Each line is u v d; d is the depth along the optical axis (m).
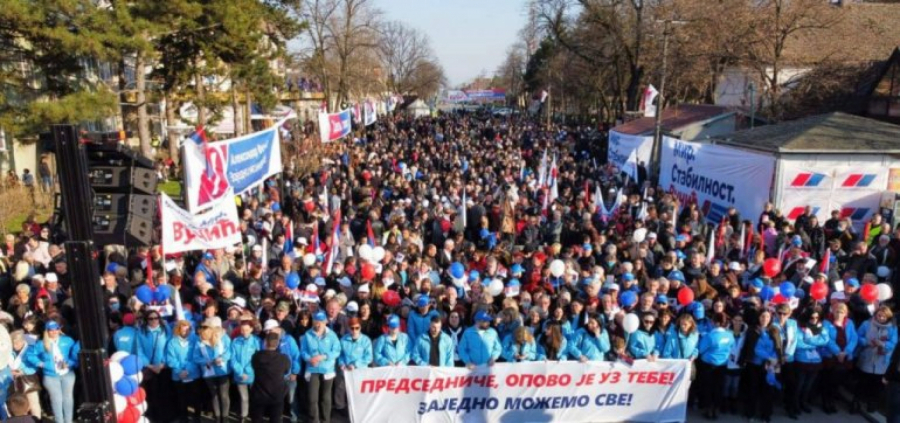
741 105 35.03
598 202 15.77
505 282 10.28
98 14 16.22
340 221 13.88
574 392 8.20
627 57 40.94
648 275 10.84
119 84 23.25
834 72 29.89
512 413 8.20
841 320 8.38
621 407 8.30
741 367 8.34
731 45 30.12
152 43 19.28
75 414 8.17
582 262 11.34
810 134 15.23
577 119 68.56
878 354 8.32
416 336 8.38
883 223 12.94
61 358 7.63
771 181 14.98
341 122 22.81
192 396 8.19
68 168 4.59
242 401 7.99
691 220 14.77
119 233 7.13
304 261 10.13
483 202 16.64
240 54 24.83
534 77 72.62
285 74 44.25
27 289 8.64
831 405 8.68
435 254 11.50
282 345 7.88
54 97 18.27
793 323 8.35
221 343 7.91
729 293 9.04
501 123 62.44
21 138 16.27
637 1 37.50
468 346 8.05
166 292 8.28
